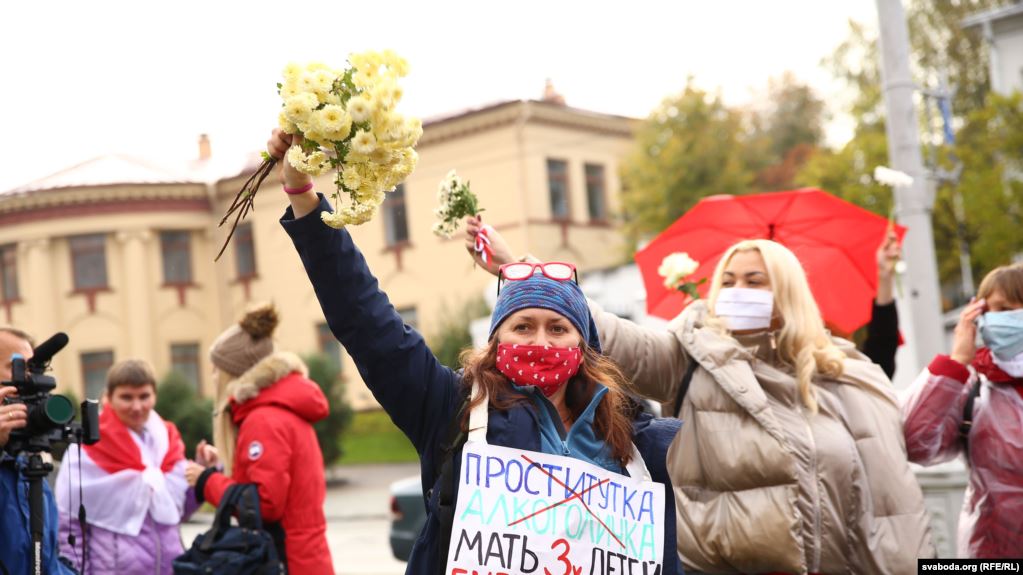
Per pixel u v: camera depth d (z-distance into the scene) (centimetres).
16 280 3284
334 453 2436
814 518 331
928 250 805
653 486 254
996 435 373
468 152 2875
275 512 438
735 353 344
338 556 1350
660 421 266
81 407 346
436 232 325
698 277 489
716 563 338
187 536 1662
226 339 479
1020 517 368
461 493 237
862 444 352
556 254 2842
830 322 470
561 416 259
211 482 453
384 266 2992
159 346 3212
